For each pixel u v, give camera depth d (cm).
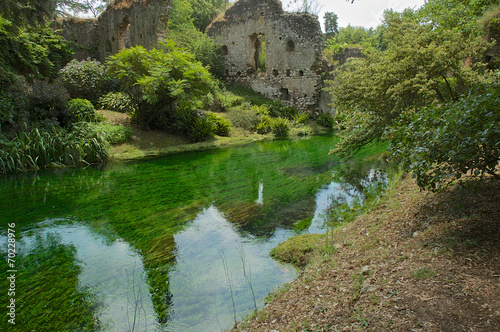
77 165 959
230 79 2300
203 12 2744
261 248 443
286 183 776
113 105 1393
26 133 931
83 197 671
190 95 1223
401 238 339
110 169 922
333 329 221
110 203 636
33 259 417
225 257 418
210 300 327
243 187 749
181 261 410
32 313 311
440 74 580
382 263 292
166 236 486
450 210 354
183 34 2088
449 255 264
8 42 1134
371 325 210
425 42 607
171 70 1212
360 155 1063
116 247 451
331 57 2489
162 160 1061
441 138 297
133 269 391
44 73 1517
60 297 336
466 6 1088
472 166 276
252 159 1085
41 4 995
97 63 1484
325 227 504
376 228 393
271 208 605
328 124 2031
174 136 1352
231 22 2255
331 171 881
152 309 315
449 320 194
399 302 223
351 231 424
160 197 677
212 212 589
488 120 264
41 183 770
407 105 614
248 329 265
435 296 217
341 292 270
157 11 1433
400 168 638
